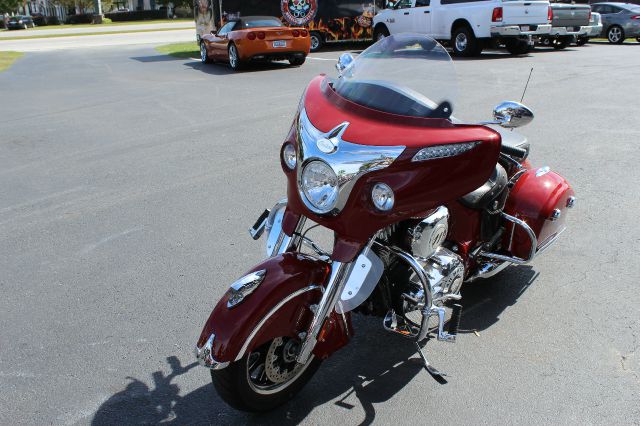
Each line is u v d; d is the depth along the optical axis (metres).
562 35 18.64
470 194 3.65
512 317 4.10
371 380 3.52
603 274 4.59
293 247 3.30
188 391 3.46
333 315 3.17
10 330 4.08
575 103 10.02
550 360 3.65
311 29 21.28
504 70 13.88
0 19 67.94
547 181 4.25
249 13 20.86
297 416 3.24
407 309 3.36
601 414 3.19
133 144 8.56
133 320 4.16
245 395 3.05
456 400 3.33
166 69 17.28
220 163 7.50
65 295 4.51
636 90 11.02
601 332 3.90
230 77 14.97
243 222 5.71
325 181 2.83
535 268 4.72
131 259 5.04
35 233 5.61
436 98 3.05
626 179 6.43
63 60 21.55
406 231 3.23
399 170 2.82
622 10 21.78
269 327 2.91
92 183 6.94
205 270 4.82
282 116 9.93
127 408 3.33
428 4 18.42
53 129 9.65
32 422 3.23
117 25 54.84
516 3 16.28
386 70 3.19
